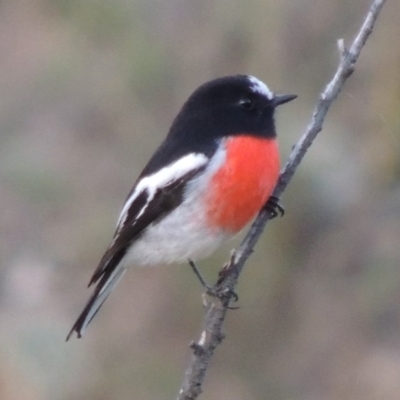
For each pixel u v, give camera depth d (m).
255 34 13.72
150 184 9.16
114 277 9.50
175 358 13.29
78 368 12.76
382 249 13.52
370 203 13.30
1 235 15.61
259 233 8.34
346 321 13.49
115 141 15.54
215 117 9.07
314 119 8.60
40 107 16.48
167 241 9.23
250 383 13.00
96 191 15.54
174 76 14.50
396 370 13.03
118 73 15.30
